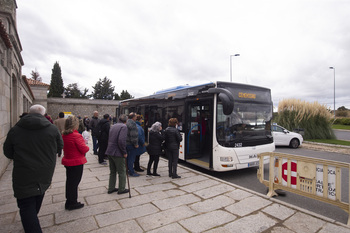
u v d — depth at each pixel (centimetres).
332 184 380
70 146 367
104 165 720
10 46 638
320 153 1133
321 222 350
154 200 430
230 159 598
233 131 615
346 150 1203
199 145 764
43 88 2791
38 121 272
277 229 328
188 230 321
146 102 1038
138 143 620
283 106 1647
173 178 579
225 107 540
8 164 730
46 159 277
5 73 668
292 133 1288
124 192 463
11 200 430
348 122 3784
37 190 267
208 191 484
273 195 475
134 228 324
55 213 369
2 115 618
